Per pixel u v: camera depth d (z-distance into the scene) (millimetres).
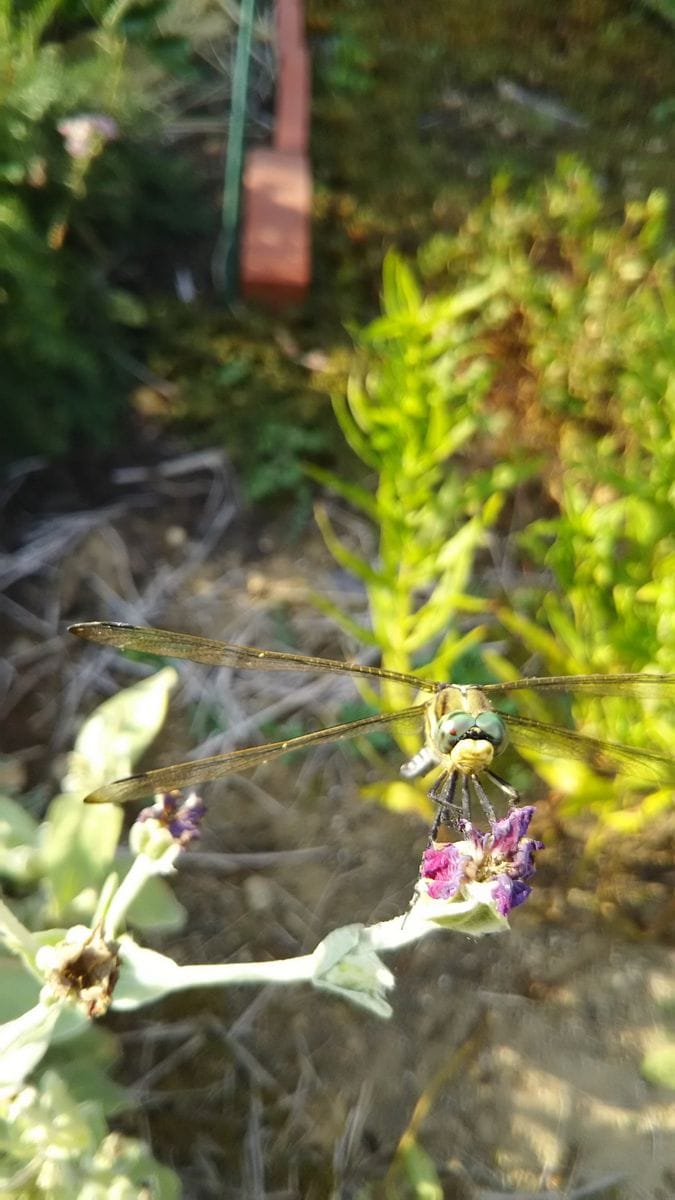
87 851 88
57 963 71
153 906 89
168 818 77
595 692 82
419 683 80
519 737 82
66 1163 76
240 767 76
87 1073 85
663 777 83
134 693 94
